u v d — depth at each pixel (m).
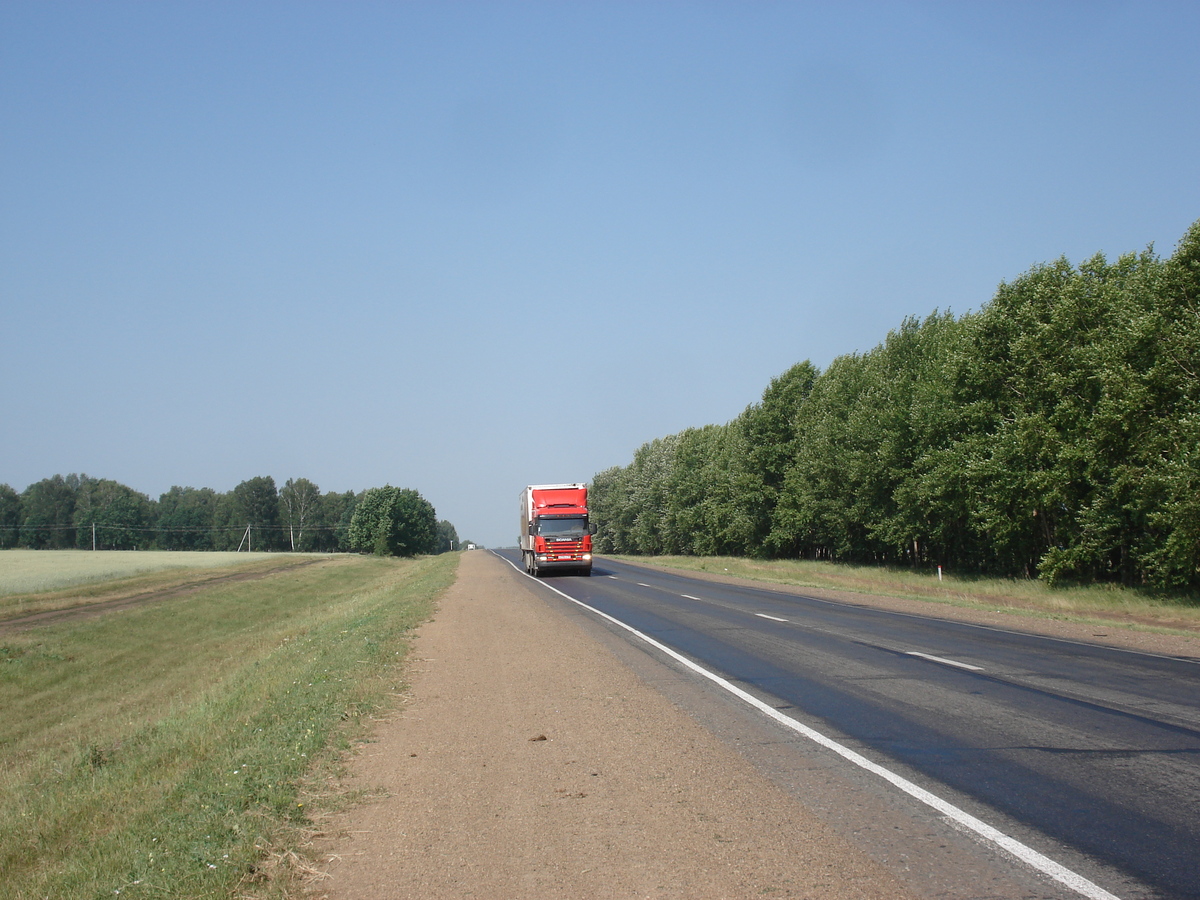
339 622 25.50
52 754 15.56
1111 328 28.38
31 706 22.44
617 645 15.56
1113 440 26.86
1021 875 4.75
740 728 8.66
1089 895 4.47
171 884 4.99
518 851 5.40
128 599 43.41
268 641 28.16
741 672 12.29
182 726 12.77
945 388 36.06
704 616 21.08
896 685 11.02
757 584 35.97
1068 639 16.38
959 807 5.99
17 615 36.50
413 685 11.84
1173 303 26.03
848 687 10.93
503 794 6.66
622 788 6.70
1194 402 24.69
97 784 10.07
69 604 40.09
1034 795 6.25
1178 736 8.05
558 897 4.66
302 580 61.31
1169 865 4.86
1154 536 26.92
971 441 33.53
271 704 11.12
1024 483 30.14
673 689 10.98
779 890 4.62
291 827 5.96
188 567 70.38
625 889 4.73
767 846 5.30
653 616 21.20
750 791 6.50
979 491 32.81
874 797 6.28
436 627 19.41
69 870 5.88
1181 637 16.81
